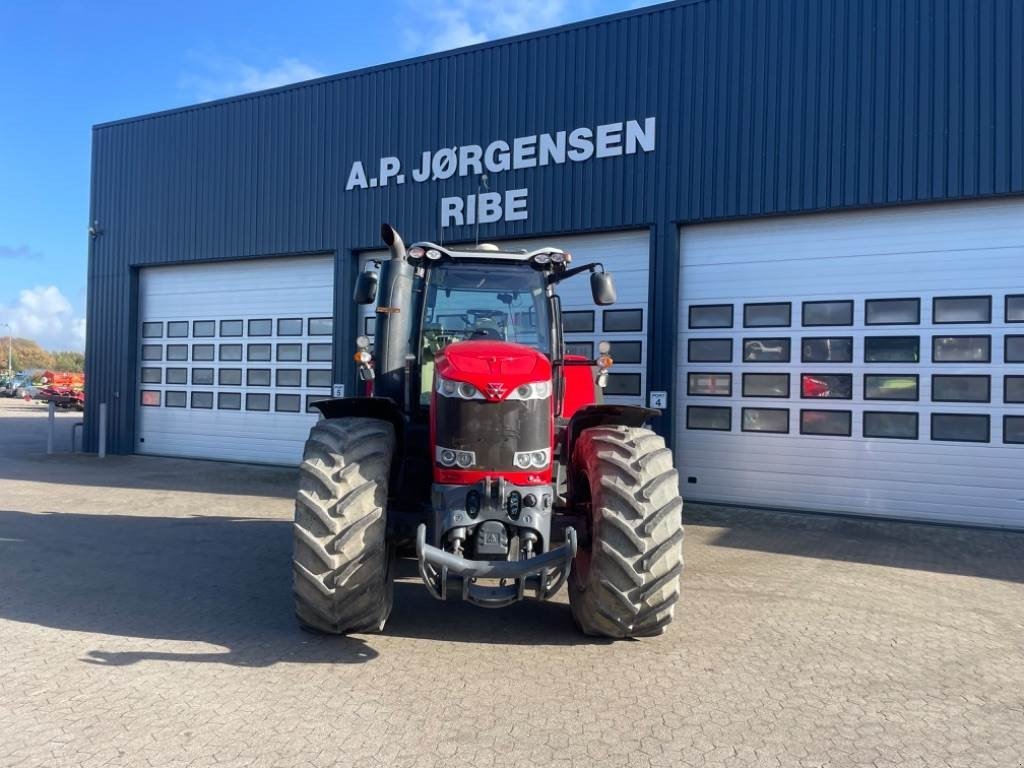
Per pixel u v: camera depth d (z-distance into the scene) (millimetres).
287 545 7539
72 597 5605
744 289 10578
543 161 11586
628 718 3693
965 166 9227
